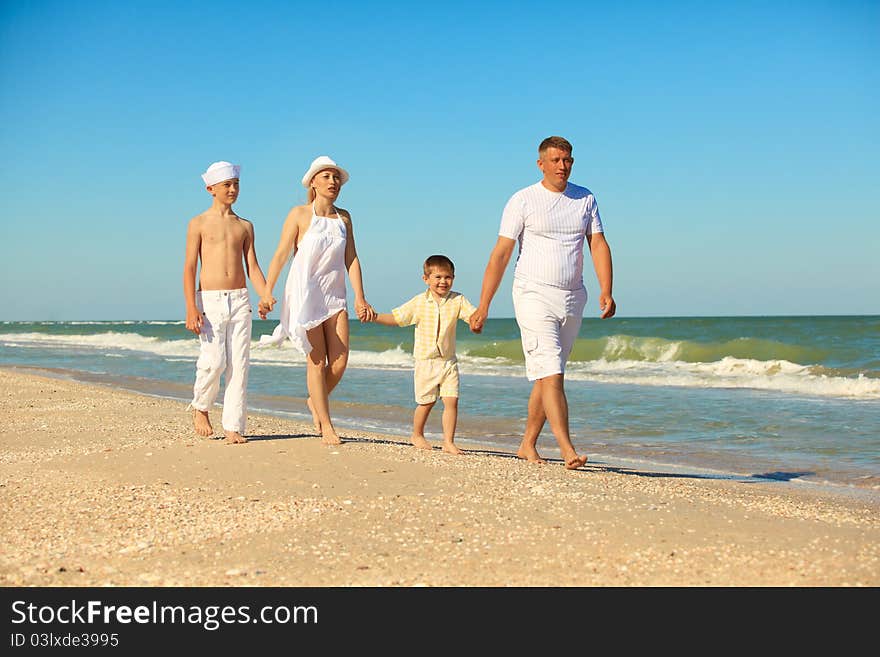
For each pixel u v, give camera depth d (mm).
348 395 13203
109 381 16688
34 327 104188
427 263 6672
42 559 3438
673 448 7812
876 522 4148
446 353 6668
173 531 3822
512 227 5688
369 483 4820
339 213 6258
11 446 6723
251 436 6730
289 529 3838
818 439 8195
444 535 3721
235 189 6391
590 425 9422
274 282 6055
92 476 5121
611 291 5809
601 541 3625
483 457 5984
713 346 22484
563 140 5578
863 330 30688
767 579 3174
